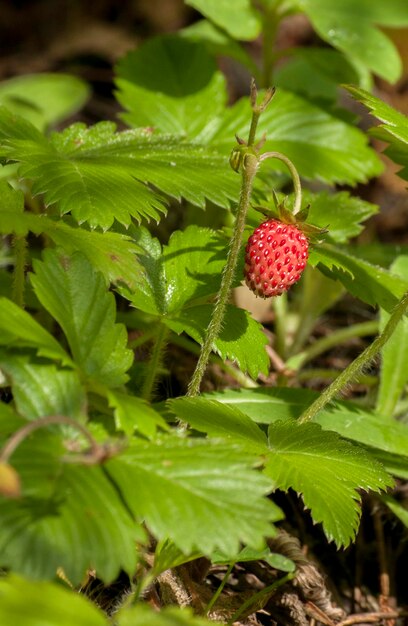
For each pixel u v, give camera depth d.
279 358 0.43
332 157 0.43
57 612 0.26
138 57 0.44
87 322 0.31
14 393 0.29
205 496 0.28
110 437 0.29
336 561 0.38
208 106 0.43
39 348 0.29
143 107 0.43
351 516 0.31
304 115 0.43
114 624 0.30
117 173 0.35
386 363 0.39
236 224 0.32
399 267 0.40
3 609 0.26
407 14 0.46
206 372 0.41
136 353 0.40
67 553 0.27
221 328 0.34
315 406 0.34
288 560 0.34
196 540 0.28
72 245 0.32
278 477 0.31
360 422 0.36
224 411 0.33
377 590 0.37
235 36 0.45
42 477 0.28
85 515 0.28
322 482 0.32
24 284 0.37
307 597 0.35
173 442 0.29
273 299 0.44
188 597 0.33
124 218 0.33
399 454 0.36
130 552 0.28
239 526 0.28
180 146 0.37
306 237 0.32
